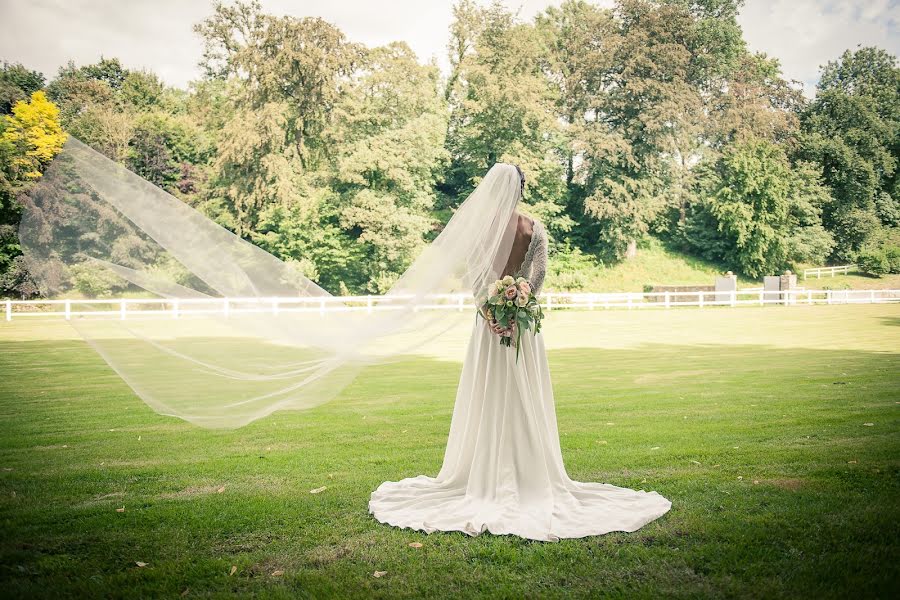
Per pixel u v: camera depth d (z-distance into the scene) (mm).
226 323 3857
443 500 4109
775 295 31922
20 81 32000
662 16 42000
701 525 3742
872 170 45031
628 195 40625
